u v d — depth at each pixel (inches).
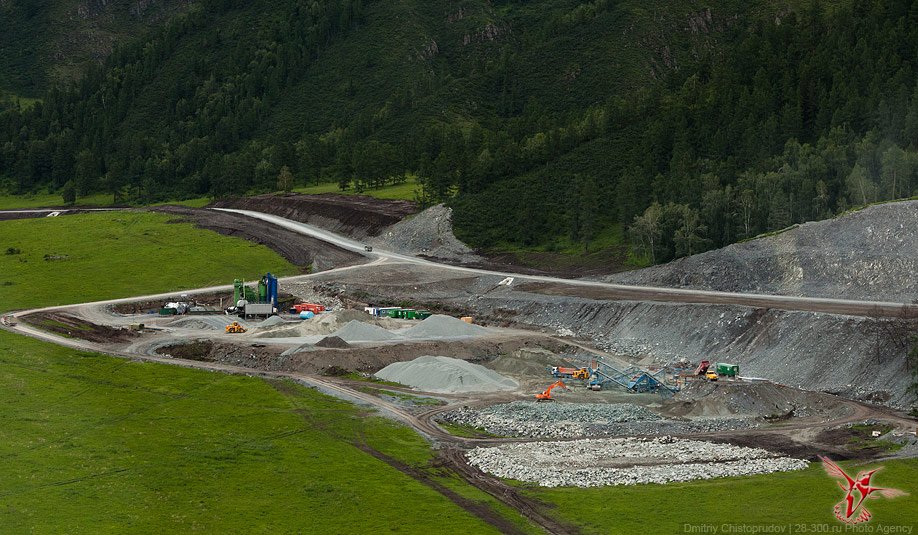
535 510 2765.7
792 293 5511.8
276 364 4847.4
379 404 4060.0
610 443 3432.6
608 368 4628.4
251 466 3169.3
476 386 4387.3
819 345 4414.4
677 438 3503.9
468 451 3378.4
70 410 3821.4
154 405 3964.1
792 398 3929.6
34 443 3329.2
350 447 3417.8
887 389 3959.2
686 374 4510.3
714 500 2822.3
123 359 4869.6
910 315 4301.2
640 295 5925.2
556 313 6063.0
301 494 2906.0
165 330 5880.9
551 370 4749.0
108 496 2829.7
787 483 2957.7
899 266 5241.1
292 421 3752.5
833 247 5693.9
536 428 3651.6
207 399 4092.0
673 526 2635.3
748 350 4756.4
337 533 2605.8
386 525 2655.0
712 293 5743.1
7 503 2733.8
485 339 5388.8
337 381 4532.5
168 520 2659.9
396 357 4985.2
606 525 2647.6
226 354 5083.7
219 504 2805.1
